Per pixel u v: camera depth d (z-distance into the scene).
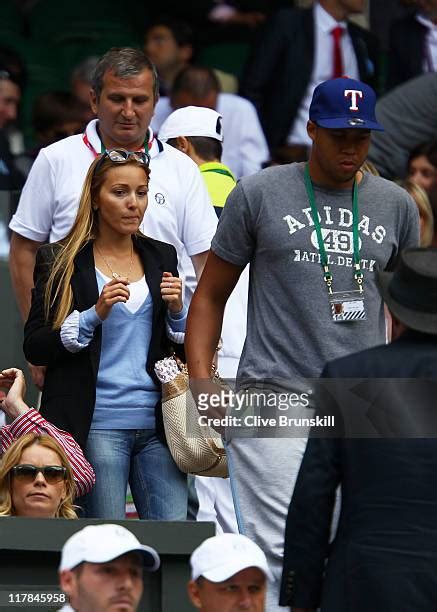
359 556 22.55
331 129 26.12
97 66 30.97
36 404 33.69
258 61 44.94
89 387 27.94
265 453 26.25
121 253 28.56
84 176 31.06
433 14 47.72
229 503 32.38
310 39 45.06
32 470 27.05
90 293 28.17
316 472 23.00
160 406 28.23
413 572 22.36
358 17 49.19
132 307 28.27
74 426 27.86
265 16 50.81
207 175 33.31
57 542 24.98
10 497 27.20
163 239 30.83
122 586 22.23
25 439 27.23
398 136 40.97
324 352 26.16
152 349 28.28
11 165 40.81
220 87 44.59
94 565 22.17
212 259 26.95
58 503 27.22
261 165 44.47
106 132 31.00
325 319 26.25
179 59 47.25
